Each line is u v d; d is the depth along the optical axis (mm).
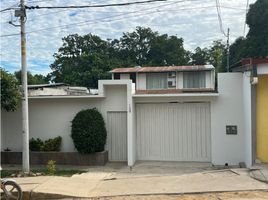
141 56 53156
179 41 53250
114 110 16906
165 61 52750
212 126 16078
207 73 34281
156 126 16875
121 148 16953
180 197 9242
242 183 10297
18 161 16812
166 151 16812
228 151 15922
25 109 13961
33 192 9695
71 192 9844
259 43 29969
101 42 51594
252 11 30016
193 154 16594
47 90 24422
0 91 14781
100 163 16031
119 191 10016
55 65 50031
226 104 15953
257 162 13367
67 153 16312
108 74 44500
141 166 15688
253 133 13492
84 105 17094
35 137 17391
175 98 16484
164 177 11594
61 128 17234
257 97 13492
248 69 13703
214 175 11516
